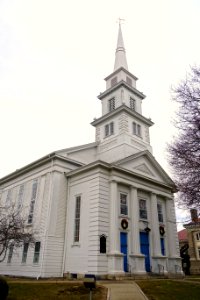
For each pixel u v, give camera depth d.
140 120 34.41
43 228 24.30
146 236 25.84
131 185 25.69
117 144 31.00
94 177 23.92
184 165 14.74
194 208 15.40
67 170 27.42
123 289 14.38
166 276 24.27
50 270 22.41
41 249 23.38
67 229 24.53
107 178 24.27
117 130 32.06
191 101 13.87
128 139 31.03
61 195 25.88
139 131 33.88
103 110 36.38
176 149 14.89
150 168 29.48
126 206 25.00
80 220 23.48
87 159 30.91
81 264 21.58
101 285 15.53
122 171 25.14
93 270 20.23
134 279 20.67
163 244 27.53
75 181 26.06
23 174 31.81
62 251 23.77
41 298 12.16
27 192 29.58
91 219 22.36
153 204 27.53
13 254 27.03
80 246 22.36
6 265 27.36
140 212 26.39
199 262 48.50
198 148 14.14
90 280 10.18
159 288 15.23
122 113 32.34
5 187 34.81
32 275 23.08
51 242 23.39
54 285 15.20
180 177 15.22
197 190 14.52
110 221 22.48
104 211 22.56
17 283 16.00
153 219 26.80
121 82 34.59
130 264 22.41
